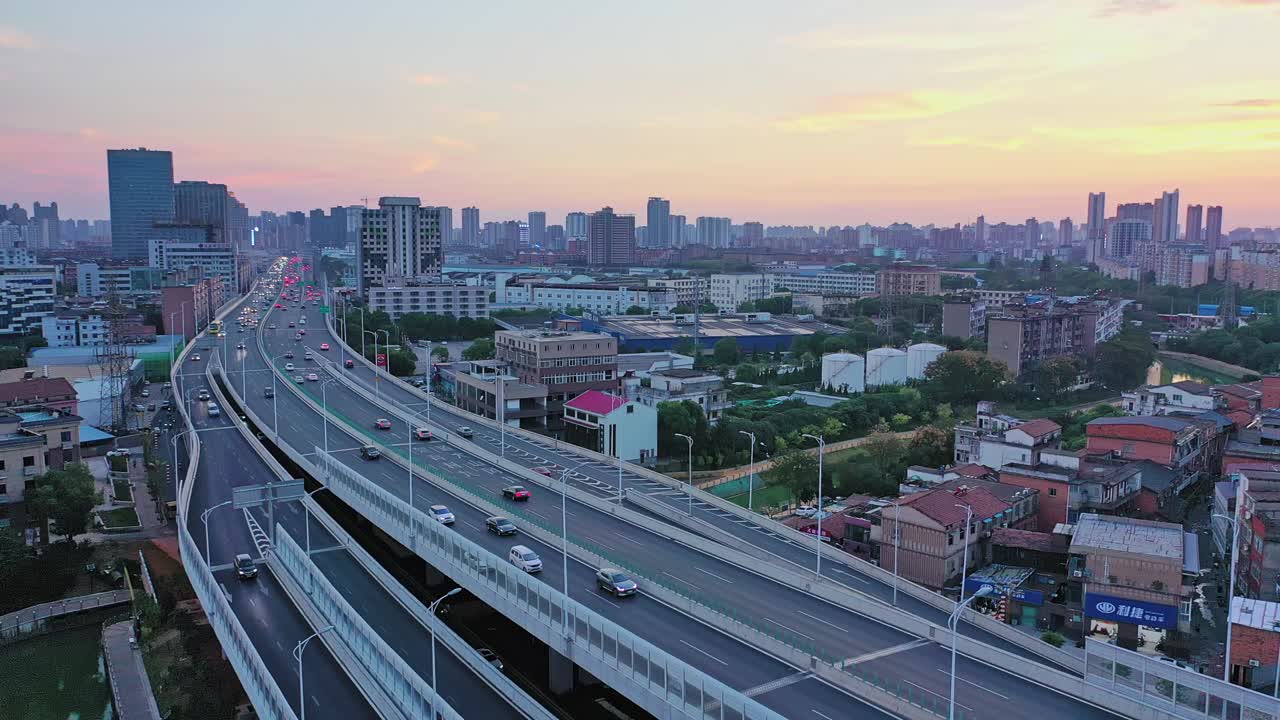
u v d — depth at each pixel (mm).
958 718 60094
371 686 69875
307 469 130250
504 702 71000
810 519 116500
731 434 173250
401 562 109312
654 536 103125
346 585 94938
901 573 102625
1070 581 92625
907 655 71000
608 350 195375
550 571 89812
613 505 113688
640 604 81000
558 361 189000
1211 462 149375
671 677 59469
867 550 109500
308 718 66938
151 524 127312
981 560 104812
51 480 117875
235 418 173125
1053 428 134750
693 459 167875
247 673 70938
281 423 167500
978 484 118062
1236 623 75625
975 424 167375
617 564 91500
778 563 97625
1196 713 59719
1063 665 71438
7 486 121125
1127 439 136875
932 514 100562
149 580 106438
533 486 126125
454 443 153875
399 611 89250
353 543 104000
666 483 132750
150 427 176875
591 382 193000
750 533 111062
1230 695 58969
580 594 83312
